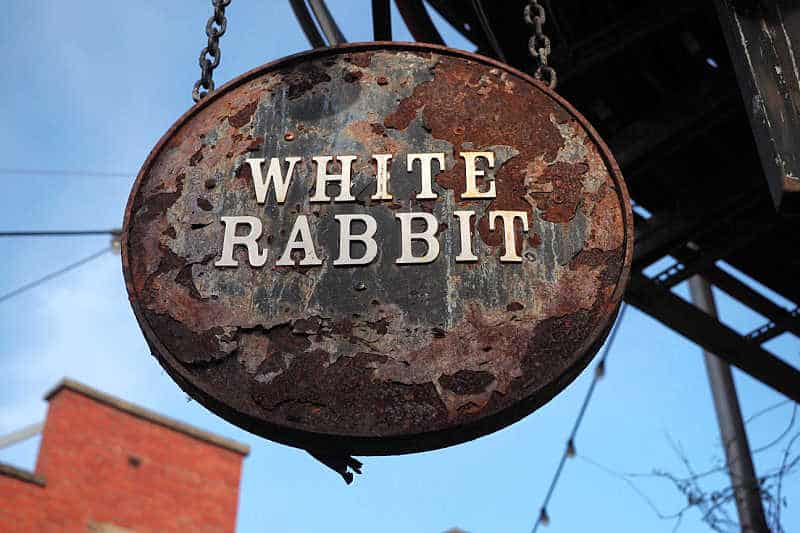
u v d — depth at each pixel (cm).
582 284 389
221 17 474
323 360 380
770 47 441
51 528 980
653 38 762
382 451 374
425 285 391
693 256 841
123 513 1031
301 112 437
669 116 768
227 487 1112
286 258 400
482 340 380
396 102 437
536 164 416
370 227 405
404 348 380
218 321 389
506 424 374
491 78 441
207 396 375
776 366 863
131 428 1084
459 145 423
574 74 757
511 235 400
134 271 402
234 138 432
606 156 414
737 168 796
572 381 382
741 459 999
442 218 405
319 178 418
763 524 895
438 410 369
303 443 373
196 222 411
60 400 1055
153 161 427
